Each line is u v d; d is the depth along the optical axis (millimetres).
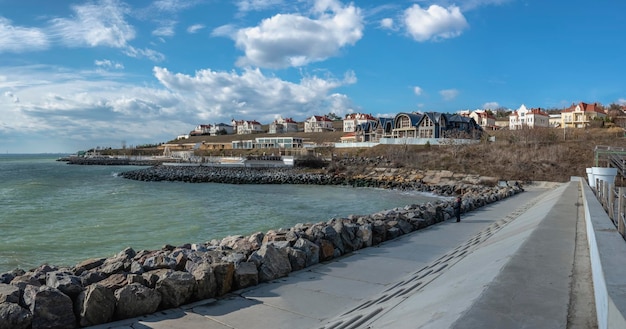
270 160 80250
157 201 33125
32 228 20625
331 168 66562
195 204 31188
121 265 7957
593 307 4246
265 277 8742
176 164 91062
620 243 4785
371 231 12867
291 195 40312
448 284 6250
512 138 68312
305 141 124312
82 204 30734
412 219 16109
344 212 28031
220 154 115188
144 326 6242
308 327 6266
